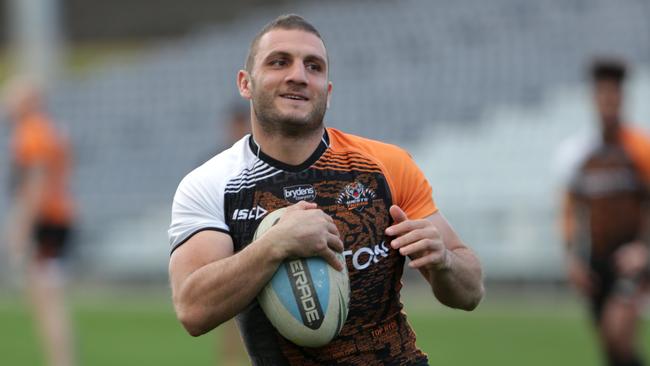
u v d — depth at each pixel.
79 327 34.12
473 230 44.25
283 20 9.64
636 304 19.94
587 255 20.25
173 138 61.31
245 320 9.77
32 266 24.12
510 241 42.72
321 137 9.89
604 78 19.91
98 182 58.25
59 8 85.38
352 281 9.55
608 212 20.11
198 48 70.75
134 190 57.25
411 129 53.38
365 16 66.00
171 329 33.34
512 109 51.56
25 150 24.05
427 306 37.56
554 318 33.72
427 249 9.45
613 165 20.08
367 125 55.09
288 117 9.44
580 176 20.27
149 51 83.12
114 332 32.81
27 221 24.05
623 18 55.69
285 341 9.57
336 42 64.25
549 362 25.23
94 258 51.06
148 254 49.69
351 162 9.83
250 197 9.59
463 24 61.50
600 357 25.81
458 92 54.72
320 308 9.09
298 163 9.70
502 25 59.81
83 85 69.12
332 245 9.14
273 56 9.51
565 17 58.03
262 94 9.53
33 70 64.62
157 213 54.22
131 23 84.81
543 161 47.00
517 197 45.44
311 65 9.59
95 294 45.56
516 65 55.19
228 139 23.89
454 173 48.41
